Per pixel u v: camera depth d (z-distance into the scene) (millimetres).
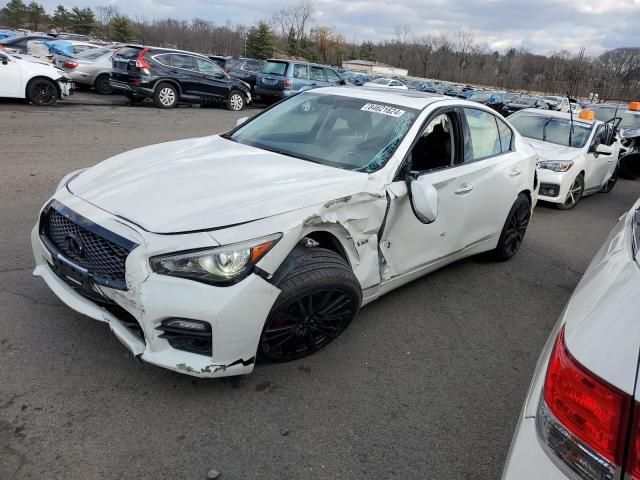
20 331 3135
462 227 4211
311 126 4020
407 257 3674
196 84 16078
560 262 5664
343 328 3230
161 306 2438
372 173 3363
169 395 2756
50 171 6953
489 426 2812
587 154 8406
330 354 3303
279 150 3789
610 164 9617
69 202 2912
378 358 3334
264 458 2420
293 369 3096
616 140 10258
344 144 3707
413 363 3328
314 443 2545
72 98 15633
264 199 2797
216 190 2873
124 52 15453
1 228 4734
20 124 10297
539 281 4992
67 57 17172
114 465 2291
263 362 2965
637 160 12227
